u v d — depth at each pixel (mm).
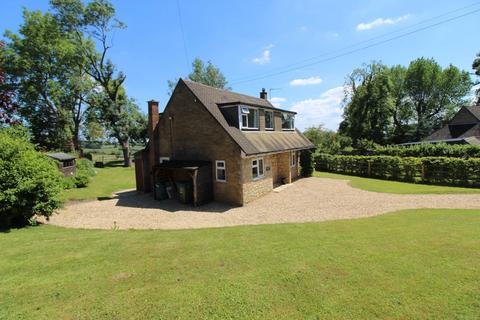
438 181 17953
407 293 3891
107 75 37969
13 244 6891
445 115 48219
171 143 17031
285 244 6441
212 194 15336
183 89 16078
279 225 9109
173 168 14789
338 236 7051
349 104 40938
